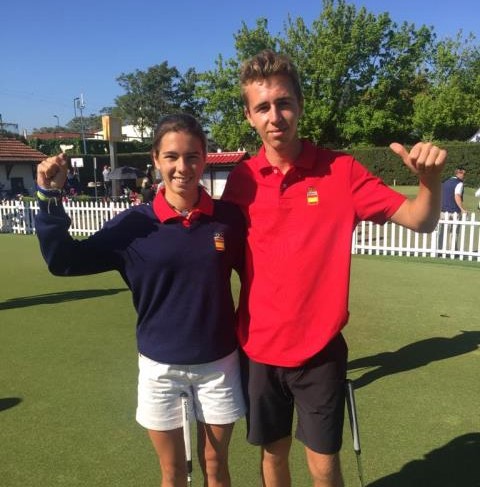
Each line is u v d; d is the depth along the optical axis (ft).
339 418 6.95
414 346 15.92
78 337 16.96
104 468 9.62
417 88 127.03
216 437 7.22
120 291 23.25
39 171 6.58
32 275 27.27
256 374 7.05
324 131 120.78
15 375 13.89
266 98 6.68
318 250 6.70
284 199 6.84
